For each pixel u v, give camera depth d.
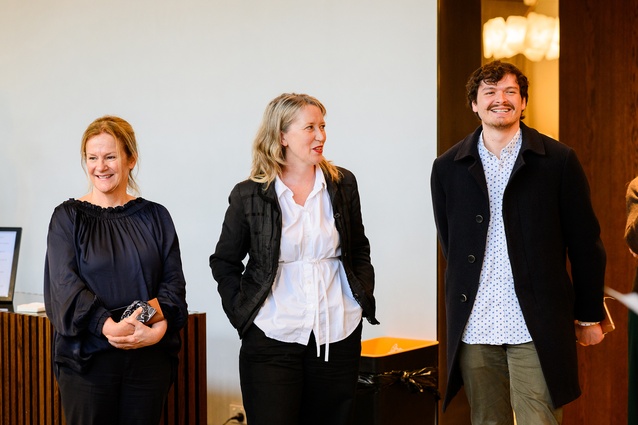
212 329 4.85
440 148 3.96
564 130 4.09
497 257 2.73
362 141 4.20
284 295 2.78
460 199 2.80
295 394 2.76
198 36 4.89
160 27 5.07
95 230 2.75
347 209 2.87
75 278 2.68
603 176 4.16
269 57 4.57
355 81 4.23
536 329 2.64
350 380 2.82
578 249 2.73
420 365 3.71
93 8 5.41
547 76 4.06
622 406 4.14
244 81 4.69
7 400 3.97
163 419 3.59
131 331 2.63
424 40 3.98
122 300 2.73
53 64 5.64
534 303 2.66
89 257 2.70
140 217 2.85
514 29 4.04
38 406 3.79
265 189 2.79
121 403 2.73
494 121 2.70
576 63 4.09
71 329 2.64
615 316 4.12
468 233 2.77
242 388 2.85
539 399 2.68
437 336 3.94
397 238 4.08
